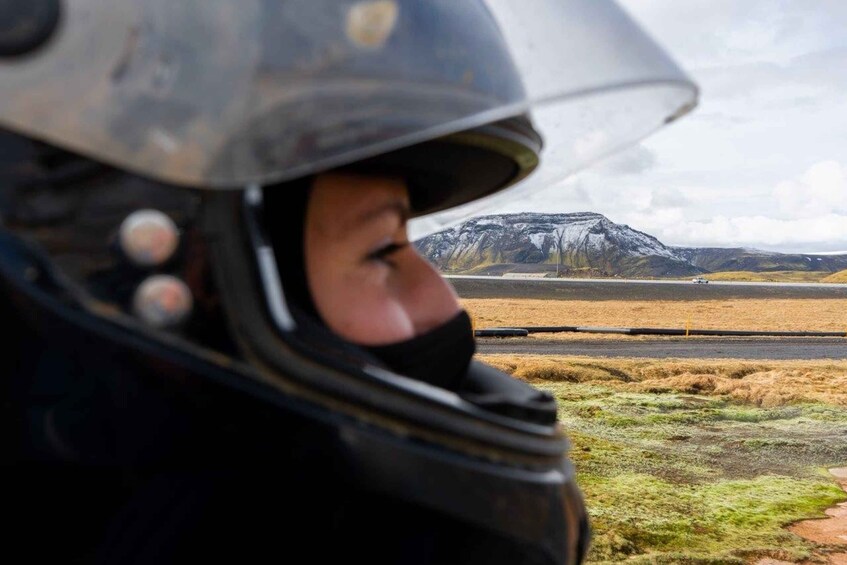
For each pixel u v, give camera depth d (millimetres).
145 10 537
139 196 521
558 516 661
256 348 528
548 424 746
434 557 568
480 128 731
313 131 549
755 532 5020
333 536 550
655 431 8289
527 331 23984
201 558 531
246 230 534
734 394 10953
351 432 547
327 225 655
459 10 663
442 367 733
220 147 526
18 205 531
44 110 523
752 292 111938
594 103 817
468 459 596
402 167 723
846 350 21859
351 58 571
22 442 544
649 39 759
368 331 671
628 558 4434
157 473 536
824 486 6254
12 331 539
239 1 551
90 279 521
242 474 537
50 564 551
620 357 17875
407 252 770
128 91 529
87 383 529
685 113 760
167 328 515
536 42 708
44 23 517
